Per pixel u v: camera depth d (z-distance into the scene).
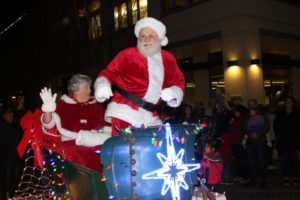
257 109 8.23
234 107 9.15
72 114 3.91
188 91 16.39
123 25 14.99
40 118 3.77
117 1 14.91
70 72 15.12
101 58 11.84
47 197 4.48
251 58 12.75
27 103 18.08
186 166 2.87
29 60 16.97
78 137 3.60
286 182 8.17
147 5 15.87
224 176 8.60
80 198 3.12
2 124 8.14
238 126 8.61
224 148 8.60
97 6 12.41
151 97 3.28
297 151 8.09
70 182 3.30
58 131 3.73
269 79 15.32
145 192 2.67
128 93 3.26
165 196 2.74
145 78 3.26
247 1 12.88
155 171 2.71
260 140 7.91
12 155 8.12
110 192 2.67
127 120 3.19
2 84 19.42
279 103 8.51
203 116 8.95
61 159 3.46
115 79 3.34
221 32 13.24
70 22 12.87
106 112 3.30
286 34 14.52
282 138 8.12
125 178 2.65
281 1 14.41
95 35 12.20
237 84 12.70
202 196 3.18
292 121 8.04
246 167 8.54
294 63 15.40
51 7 14.68
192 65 14.91
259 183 8.46
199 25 14.02
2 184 7.98
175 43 15.05
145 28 3.33
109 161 2.66
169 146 2.79
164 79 3.45
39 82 16.69
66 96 4.06
